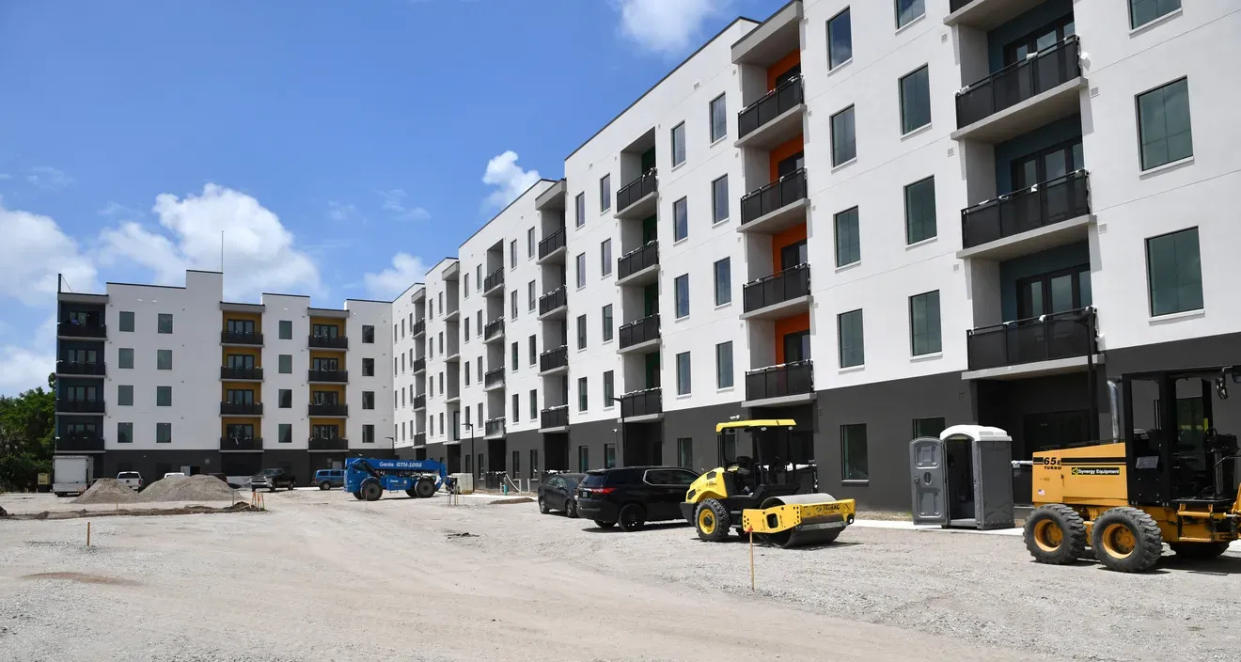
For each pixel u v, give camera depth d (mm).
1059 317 20859
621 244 41344
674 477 26172
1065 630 9914
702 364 34594
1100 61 20109
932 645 9453
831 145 28219
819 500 18922
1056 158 22203
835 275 27812
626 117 41156
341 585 15172
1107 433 19453
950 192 23812
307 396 85250
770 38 30859
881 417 25781
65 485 65812
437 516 34250
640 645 9711
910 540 19188
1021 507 22125
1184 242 18406
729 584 14102
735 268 32656
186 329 80438
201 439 79812
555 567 17344
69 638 10438
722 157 33688
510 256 55750
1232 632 9578
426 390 73938
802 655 9094
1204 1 18219
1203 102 18125
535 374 51094
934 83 24453
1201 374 13469
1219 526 13289
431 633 10570
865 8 27000
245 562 18938
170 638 10406
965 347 23219
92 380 77188
